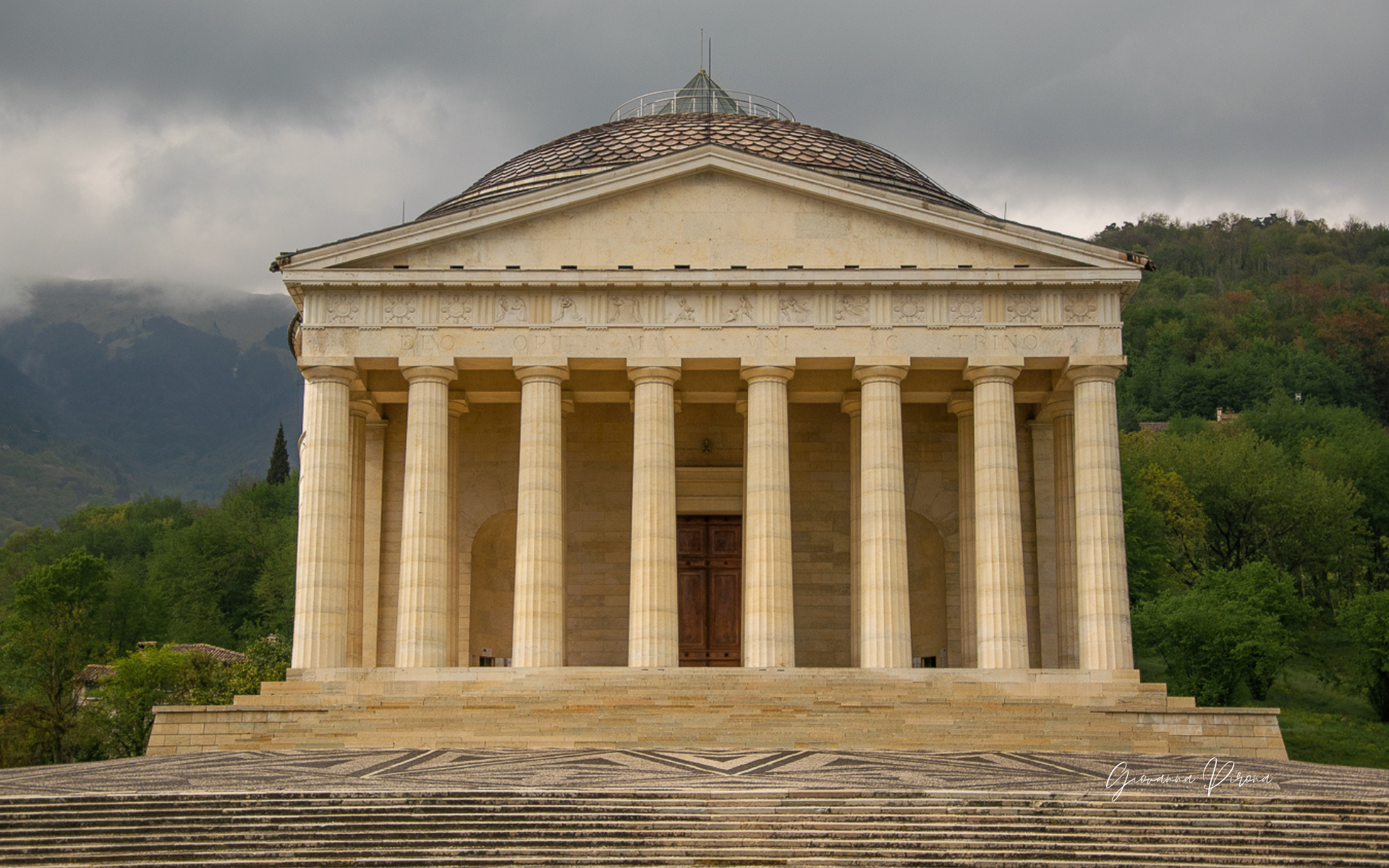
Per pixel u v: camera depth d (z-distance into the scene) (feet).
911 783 116.47
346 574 181.88
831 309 184.03
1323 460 431.84
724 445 221.05
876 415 182.50
